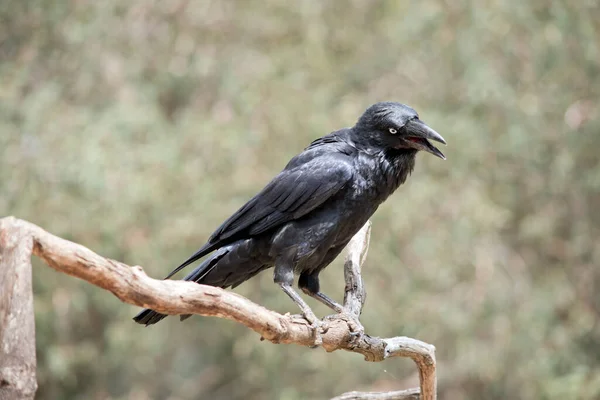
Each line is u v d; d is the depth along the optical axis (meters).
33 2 16.12
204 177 14.67
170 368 18.45
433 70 16.30
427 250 14.53
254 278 15.02
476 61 15.45
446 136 14.82
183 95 17.14
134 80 16.14
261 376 15.94
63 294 14.47
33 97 14.67
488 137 15.45
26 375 3.47
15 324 3.50
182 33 17.06
